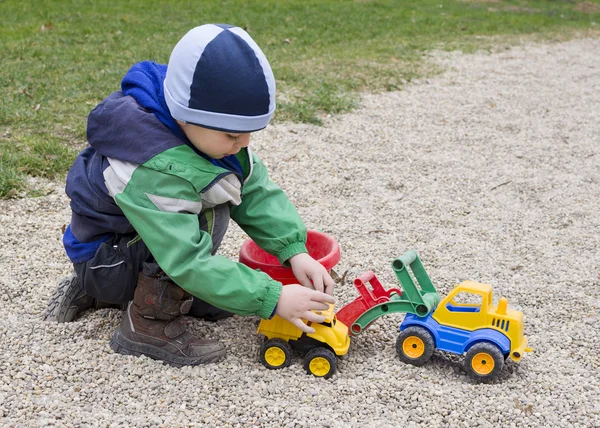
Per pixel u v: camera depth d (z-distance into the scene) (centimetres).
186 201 253
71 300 308
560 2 1734
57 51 834
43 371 270
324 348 279
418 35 1145
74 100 628
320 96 708
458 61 966
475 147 616
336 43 1027
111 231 275
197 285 252
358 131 635
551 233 444
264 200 295
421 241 423
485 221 459
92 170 271
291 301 256
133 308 281
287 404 258
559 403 268
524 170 562
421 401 264
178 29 1048
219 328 310
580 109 761
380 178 528
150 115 255
